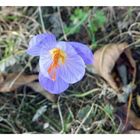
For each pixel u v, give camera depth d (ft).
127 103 0.73
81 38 0.76
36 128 0.73
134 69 0.74
